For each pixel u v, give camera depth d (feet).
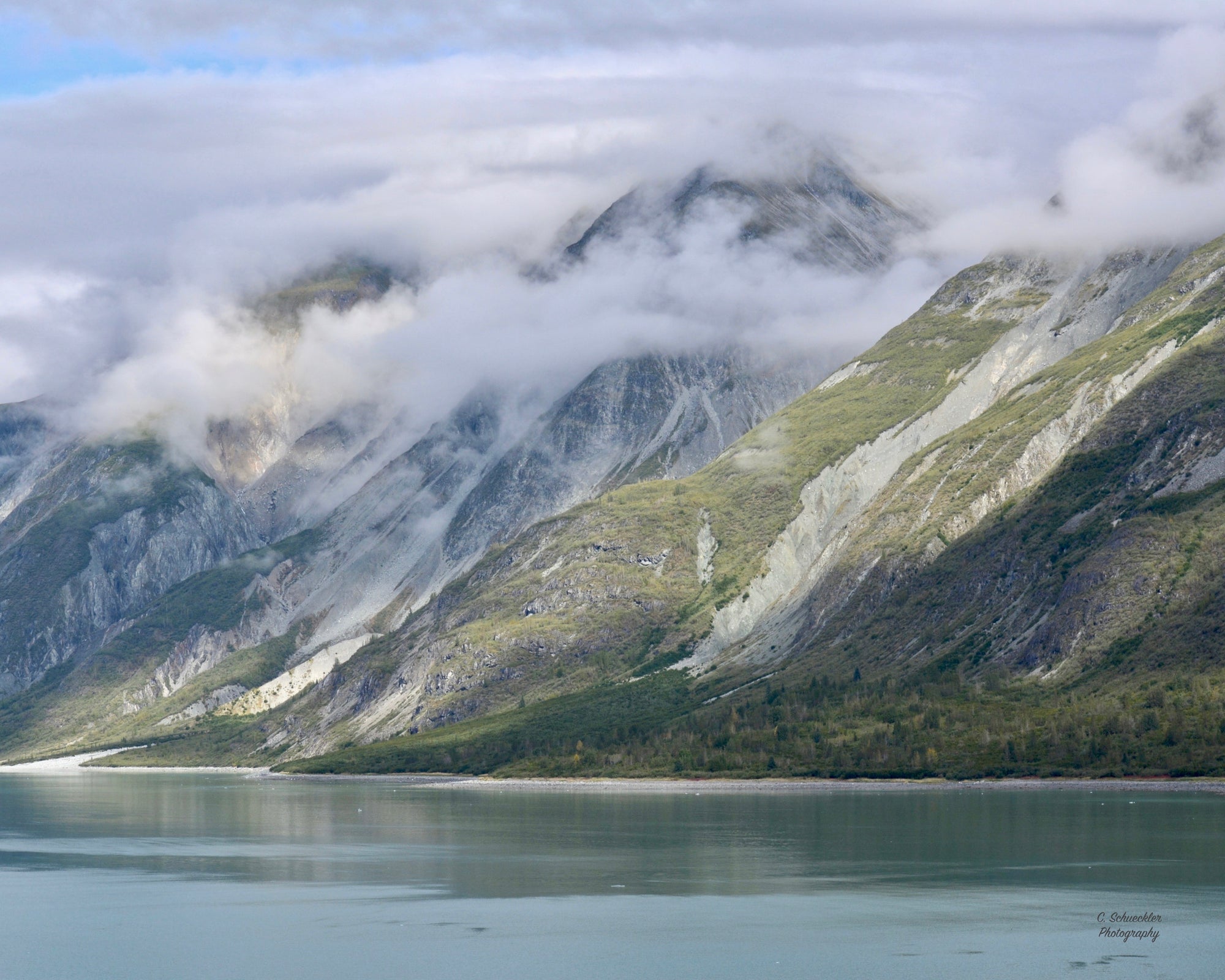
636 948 472.03
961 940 479.41
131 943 488.85
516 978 437.99
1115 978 429.79
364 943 484.74
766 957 459.32
